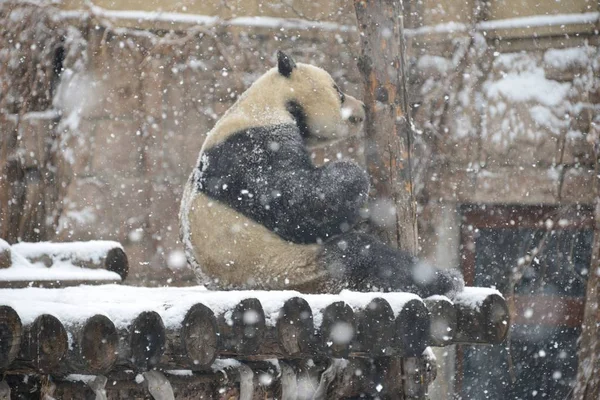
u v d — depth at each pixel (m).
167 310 10.59
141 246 29.27
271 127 13.77
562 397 29.33
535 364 29.59
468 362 29.61
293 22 29.92
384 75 15.51
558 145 27.95
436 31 29.55
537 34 28.72
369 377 14.90
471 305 14.23
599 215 27.09
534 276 29.50
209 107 29.75
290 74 14.59
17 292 12.53
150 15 30.02
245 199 13.29
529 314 27.23
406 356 13.10
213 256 13.52
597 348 26.69
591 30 28.33
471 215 28.95
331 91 14.92
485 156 28.38
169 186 29.50
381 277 13.50
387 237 15.38
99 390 10.71
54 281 15.62
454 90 28.89
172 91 29.83
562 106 28.12
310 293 13.50
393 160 15.46
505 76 28.80
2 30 30.78
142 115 29.69
